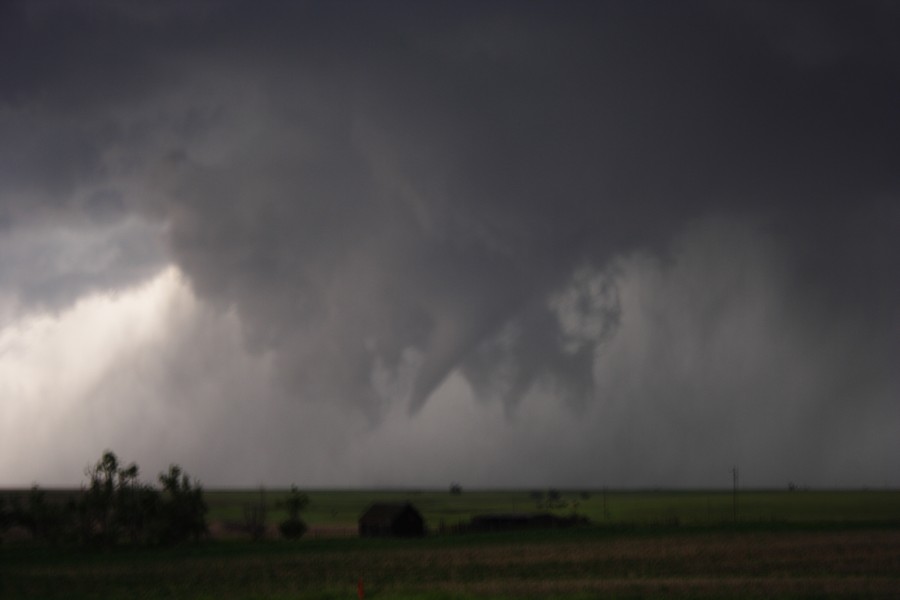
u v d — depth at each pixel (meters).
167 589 55.84
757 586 50.59
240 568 69.88
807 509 160.75
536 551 81.00
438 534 113.81
